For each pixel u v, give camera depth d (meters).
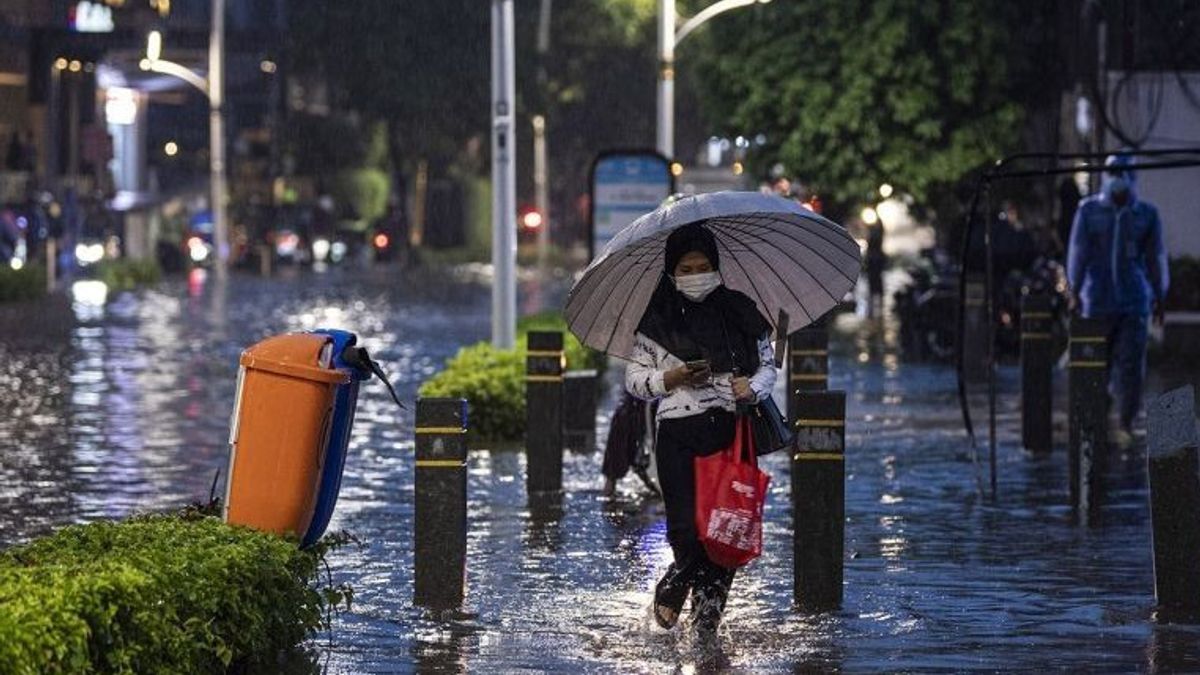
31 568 17.38
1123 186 39.75
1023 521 30.03
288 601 19.73
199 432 42.09
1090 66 67.06
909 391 51.78
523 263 171.38
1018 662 20.38
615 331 22.36
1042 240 74.75
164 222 155.50
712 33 79.12
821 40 75.44
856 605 23.33
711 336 21.06
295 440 20.89
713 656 20.62
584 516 30.28
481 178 198.62
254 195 176.88
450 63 160.50
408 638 21.52
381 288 119.94
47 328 77.56
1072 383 30.98
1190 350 59.62
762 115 77.88
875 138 75.00
